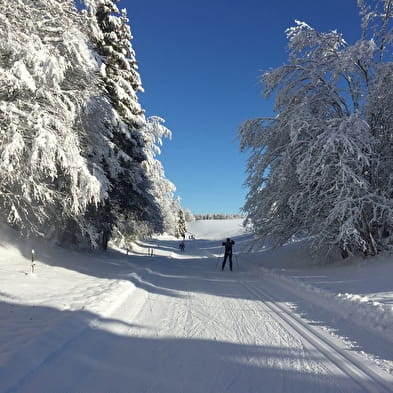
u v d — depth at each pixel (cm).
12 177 1012
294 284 980
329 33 1447
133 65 2219
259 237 1608
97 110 1331
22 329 470
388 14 1338
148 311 648
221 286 1006
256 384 339
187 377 353
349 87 1427
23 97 1062
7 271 934
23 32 1027
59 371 352
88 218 1502
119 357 402
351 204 1173
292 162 1355
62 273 1031
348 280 966
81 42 1059
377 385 338
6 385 304
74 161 1084
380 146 1302
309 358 409
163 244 5197
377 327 518
